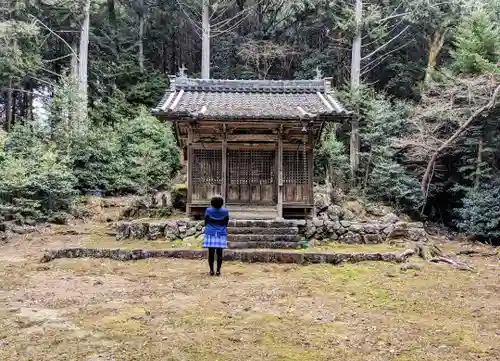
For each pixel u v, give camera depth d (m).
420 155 16.89
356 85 20.33
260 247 10.20
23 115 29.28
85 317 5.41
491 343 4.74
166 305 5.98
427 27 20.97
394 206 17.44
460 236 15.16
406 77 22.20
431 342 4.73
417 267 8.76
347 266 8.88
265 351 4.36
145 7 25.59
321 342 4.65
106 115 22.77
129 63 25.66
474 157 16.50
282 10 26.52
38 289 6.84
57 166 14.52
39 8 19.58
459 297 6.76
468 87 14.81
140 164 18.91
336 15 22.30
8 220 13.07
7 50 17.52
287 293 6.71
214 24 24.98
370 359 4.21
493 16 19.62
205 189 12.33
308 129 12.13
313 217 12.24
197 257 9.41
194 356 4.20
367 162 19.09
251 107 12.07
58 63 25.77
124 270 8.31
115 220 14.61
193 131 12.23
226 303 6.10
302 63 24.42
